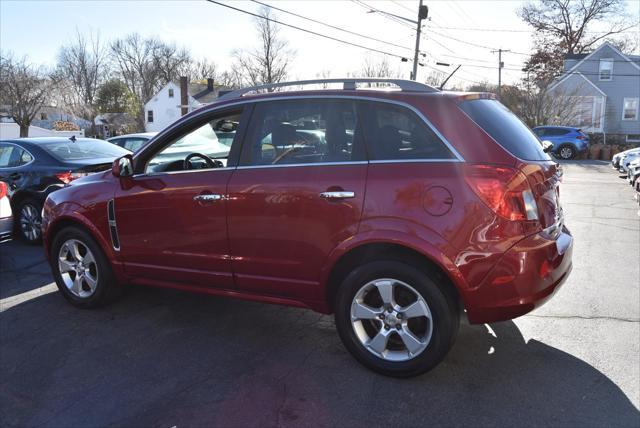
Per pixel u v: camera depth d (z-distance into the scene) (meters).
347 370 3.39
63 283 4.59
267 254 3.50
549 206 3.16
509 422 2.79
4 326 4.20
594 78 37.28
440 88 3.44
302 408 2.96
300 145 3.43
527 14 49.66
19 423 2.86
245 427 2.79
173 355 3.64
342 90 3.38
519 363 3.44
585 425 2.75
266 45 56.06
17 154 7.15
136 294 4.91
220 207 3.61
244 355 3.63
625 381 3.20
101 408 2.99
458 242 2.93
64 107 44.94
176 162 4.31
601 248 6.70
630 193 12.61
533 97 35.69
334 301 3.47
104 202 4.17
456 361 3.48
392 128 3.19
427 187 2.99
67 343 3.86
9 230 6.06
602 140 35.59
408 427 2.77
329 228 3.24
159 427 2.81
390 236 3.04
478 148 2.99
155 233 3.95
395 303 3.20
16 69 36.00
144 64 72.88
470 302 2.97
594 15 46.94
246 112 3.67
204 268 3.80
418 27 27.52
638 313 4.33
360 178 3.16
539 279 2.98
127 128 62.28
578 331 3.96
